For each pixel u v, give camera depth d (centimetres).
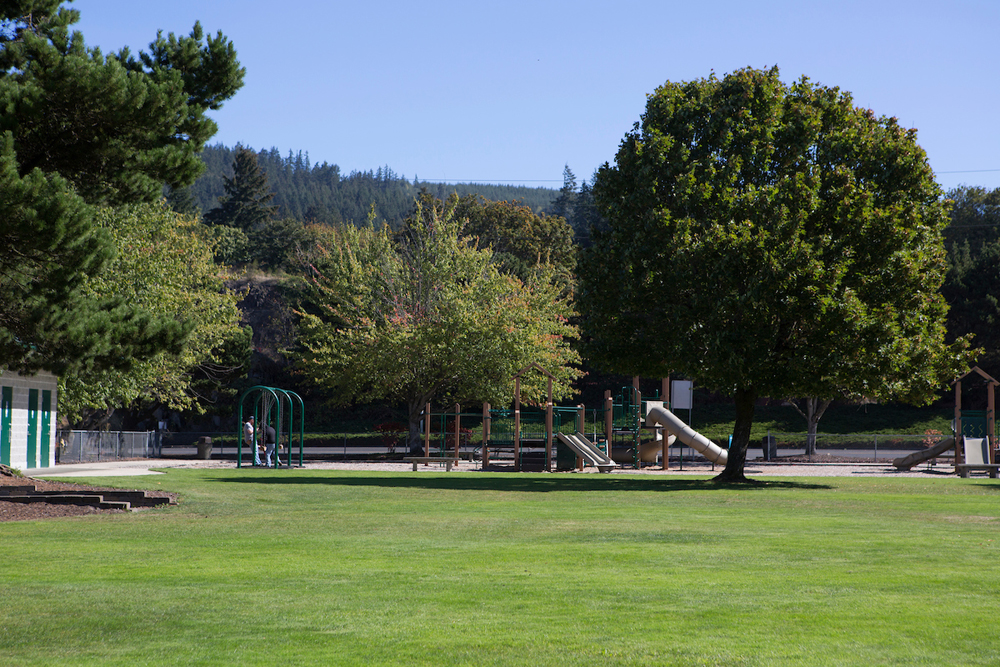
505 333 4581
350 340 4691
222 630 783
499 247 8450
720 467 4012
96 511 1816
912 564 1126
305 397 7594
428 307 4959
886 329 2425
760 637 742
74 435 3900
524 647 716
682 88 2911
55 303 1783
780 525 1580
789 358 2597
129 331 1889
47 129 1805
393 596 925
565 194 16288
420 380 4712
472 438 6306
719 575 1045
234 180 12388
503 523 1617
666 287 2703
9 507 1806
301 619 822
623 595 924
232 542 1354
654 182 2716
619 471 3631
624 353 2819
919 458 3803
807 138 2698
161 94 1816
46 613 852
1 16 1942
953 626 777
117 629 789
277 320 7512
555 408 3797
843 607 858
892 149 2645
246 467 3634
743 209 2611
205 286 4353
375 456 4666
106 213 2934
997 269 7375
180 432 6544
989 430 3738
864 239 2556
